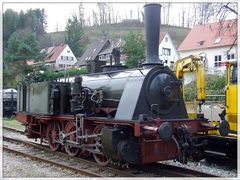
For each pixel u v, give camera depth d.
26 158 11.11
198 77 12.74
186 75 22.27
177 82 9.70
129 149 8.69
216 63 41.62
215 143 10.73
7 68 35.34
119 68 11.19
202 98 12.63
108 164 9.85
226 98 11.17
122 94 9.54
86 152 10.74
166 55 52.78
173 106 9.64
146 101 9.16
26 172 9.04
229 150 10.38
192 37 46.12
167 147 9.03
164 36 52.94
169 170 9.23
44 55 38.03
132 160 8.71
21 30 61.31
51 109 11.76
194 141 9.53
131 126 8.71
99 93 10.46
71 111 10.90
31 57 36.12
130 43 35.78
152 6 9.79
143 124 8.51
